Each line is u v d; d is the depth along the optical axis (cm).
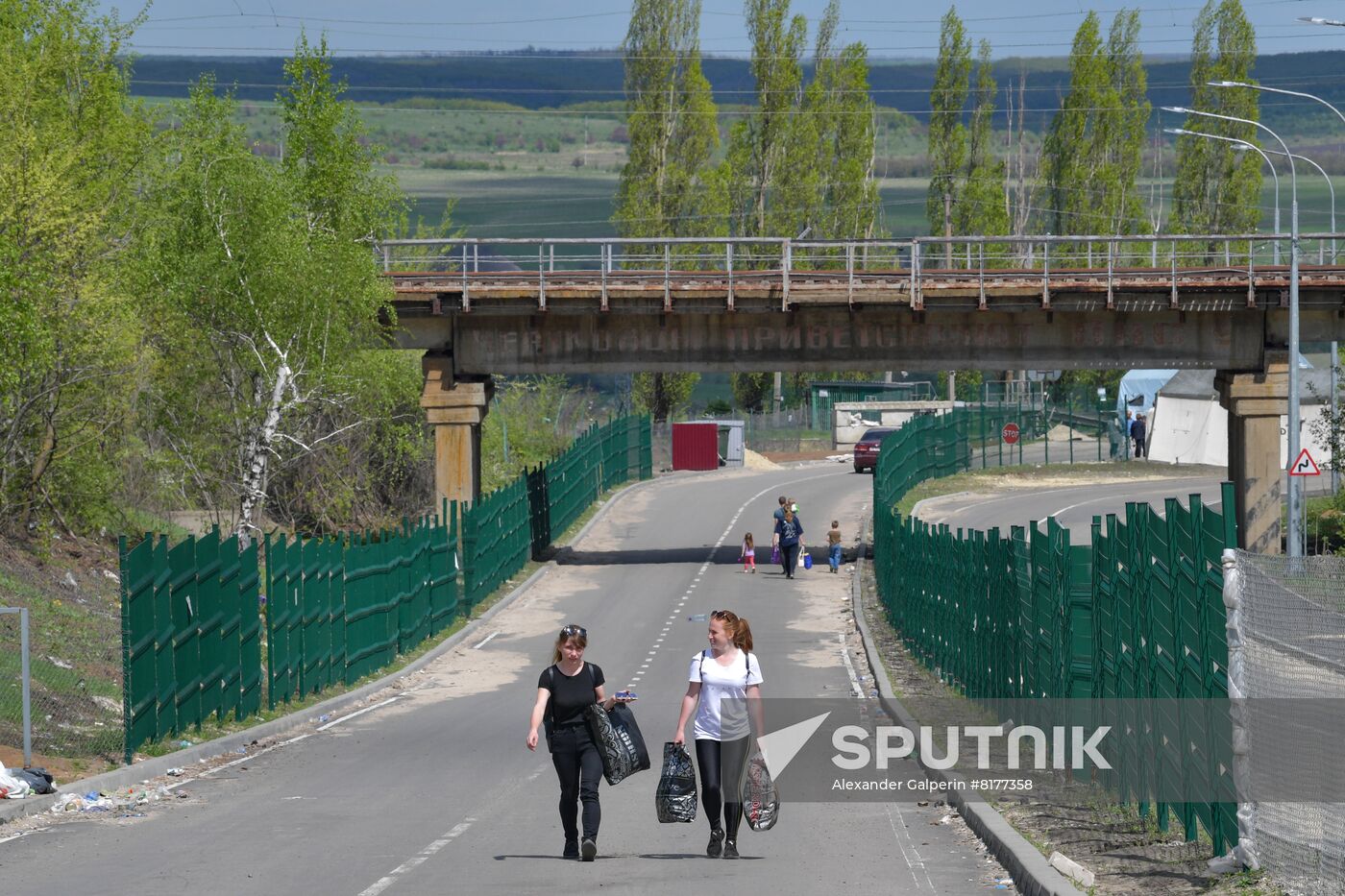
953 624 4584
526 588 7656
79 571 5888
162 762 3359
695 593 7456
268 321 6575
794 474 13225
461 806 2919
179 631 3688
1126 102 16762
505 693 5003
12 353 5388
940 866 2266
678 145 14875
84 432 6281
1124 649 2534
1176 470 13038
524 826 2683
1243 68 15938
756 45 15775
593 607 7144
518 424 12250
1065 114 16662
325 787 3175
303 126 7169
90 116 6688
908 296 7812
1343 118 5903
